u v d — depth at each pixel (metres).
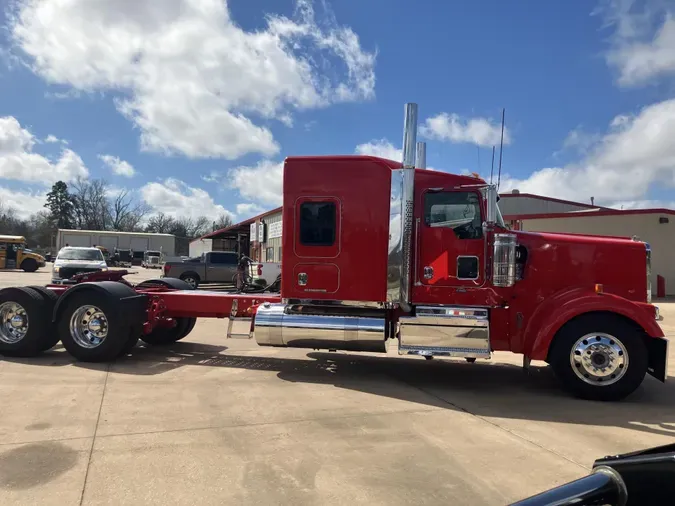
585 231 20.70
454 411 5.25
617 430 4.72
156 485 3.40
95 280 8.30
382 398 5.70
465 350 6.09
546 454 4.07
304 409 5.18
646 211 19.95
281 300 6.75
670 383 6.71
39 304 7.22
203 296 7.61
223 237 37.25
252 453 3.98
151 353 8.08
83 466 3.67
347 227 6.39
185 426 4.57
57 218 97.31
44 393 5.53
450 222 6.28
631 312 5.60
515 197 29.44
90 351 6.96
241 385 6.13
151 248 62.66
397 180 6.28
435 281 6.27
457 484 3.50
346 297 6.40
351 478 3.56
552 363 5.87
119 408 5.05
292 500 3.23
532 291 6.11
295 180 6.53
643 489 1.99
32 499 3.17
